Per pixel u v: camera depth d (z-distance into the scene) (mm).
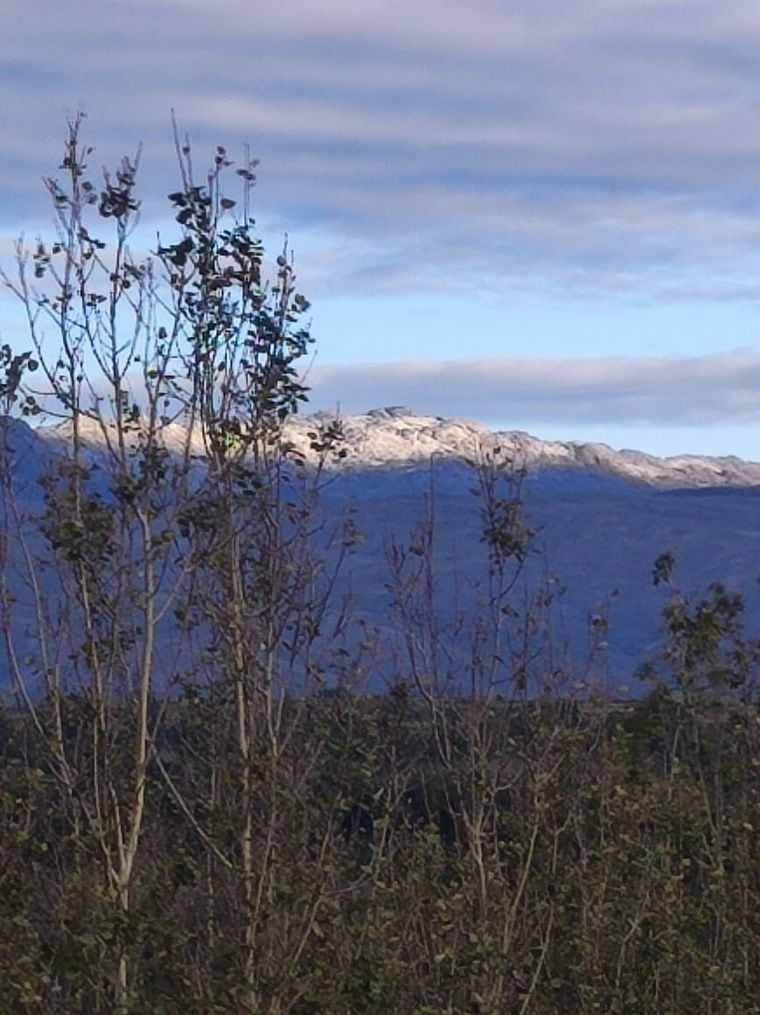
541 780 21812
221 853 18312
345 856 20562
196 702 18281
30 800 18797
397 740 20953
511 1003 21828
